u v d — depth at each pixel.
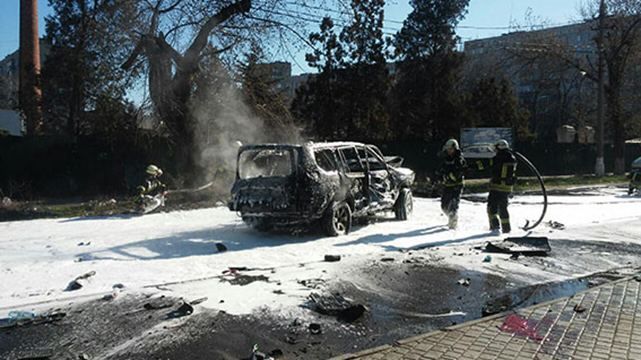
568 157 39.81
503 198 11.12
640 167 21.08
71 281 7.12
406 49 38.81
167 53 19.19
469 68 54.41
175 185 20.31
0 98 53.12
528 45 36.47
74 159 22.97
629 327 5.41
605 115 40.34
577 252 9.42
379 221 12.73
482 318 5.71
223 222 12.60
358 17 24.48
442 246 9.76
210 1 19.05
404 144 30.33
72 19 24.73
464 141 30.42
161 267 7.93
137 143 22.50
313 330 5.52
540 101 62.66
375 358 4.64
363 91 29.31
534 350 4.81
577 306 6.05
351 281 7.33
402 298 6.65
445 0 38.44
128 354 4.89
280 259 8.53
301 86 29.44
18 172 22.23
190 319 5.77
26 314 5.80
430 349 4.84
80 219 13.59
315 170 9.94
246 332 5.43
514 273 7.91
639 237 10.88
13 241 10.22
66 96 25.23
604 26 34.06
